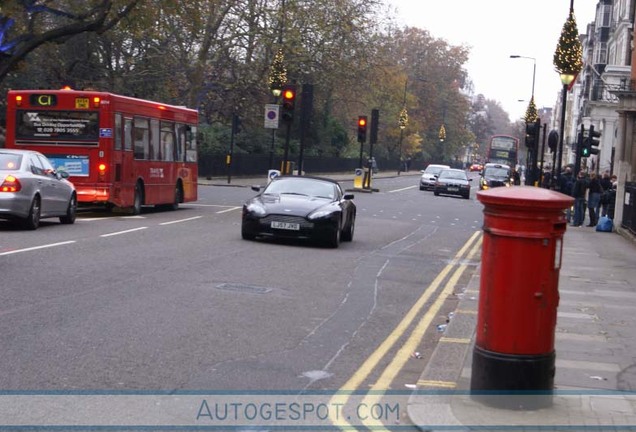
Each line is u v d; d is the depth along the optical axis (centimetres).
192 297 1185
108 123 2355
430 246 2216
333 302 1238
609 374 842
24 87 4400
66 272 1325
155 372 790
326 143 7962
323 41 5616
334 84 6103
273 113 3906
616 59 6606
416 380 820
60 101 2352
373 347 960
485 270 721
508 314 707
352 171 8925
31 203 1891
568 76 2947
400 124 9925
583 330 1073
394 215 3388
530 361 706
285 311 1139
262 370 823
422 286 1470
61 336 905
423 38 12362
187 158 3012
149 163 2647
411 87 12144
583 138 3616
